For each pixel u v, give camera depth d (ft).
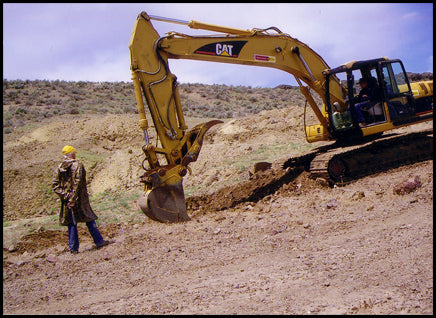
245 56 33.60
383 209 24.79
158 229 25.55
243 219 27.14
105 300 15.12
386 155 38.75
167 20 29.09
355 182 34.63
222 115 116.26
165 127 27.84
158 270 18.33
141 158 52.75
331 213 26.00
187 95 155.43
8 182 45.75
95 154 60.08
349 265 15.83
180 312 12.76
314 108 39.37
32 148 59.93
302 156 38.01
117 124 70.38
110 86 154.40
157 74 28.04
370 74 38.34
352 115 37.35
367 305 11.94
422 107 40.47
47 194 45.47
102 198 41.27
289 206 29.19
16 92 128.57
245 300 13.32
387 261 15.70
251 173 39.42
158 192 26.40
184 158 27.71
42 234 27.48
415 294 12.41
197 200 34.53
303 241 20.68
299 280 14.79
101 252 22.56
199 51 30.66
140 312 13.15
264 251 19.65
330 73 37.60
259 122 65.87
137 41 27.40
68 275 19.16
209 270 17.63
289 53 36.60
